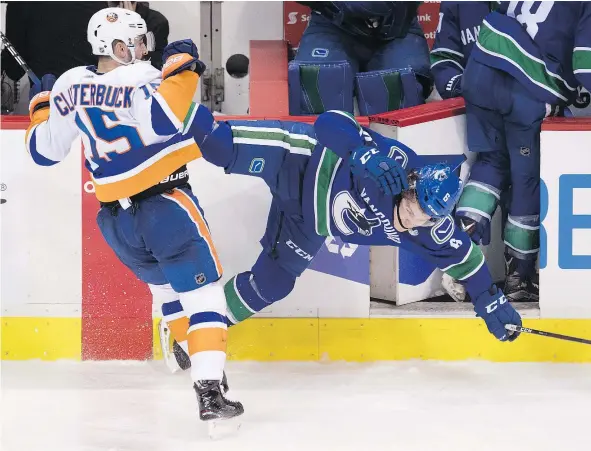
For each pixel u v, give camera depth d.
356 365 20.02
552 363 20.12
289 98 23.06
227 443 16.06
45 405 17.78
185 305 16.89
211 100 26.34
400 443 16.05
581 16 19.98
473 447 15.88
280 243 18.41
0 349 20.30
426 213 16.06
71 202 19.84
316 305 20.12
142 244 16.91
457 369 19.77
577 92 21.45
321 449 15.80
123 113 15.91
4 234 19.98
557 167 19.81
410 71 22.80
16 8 24.16
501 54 20.03
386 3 22.95
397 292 20.30
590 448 15.85
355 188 16.64
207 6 26.03
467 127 20.56
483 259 17.77
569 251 19.95
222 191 19.83
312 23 24.14
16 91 25.45
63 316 20.14
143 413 17.44
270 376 19.33
